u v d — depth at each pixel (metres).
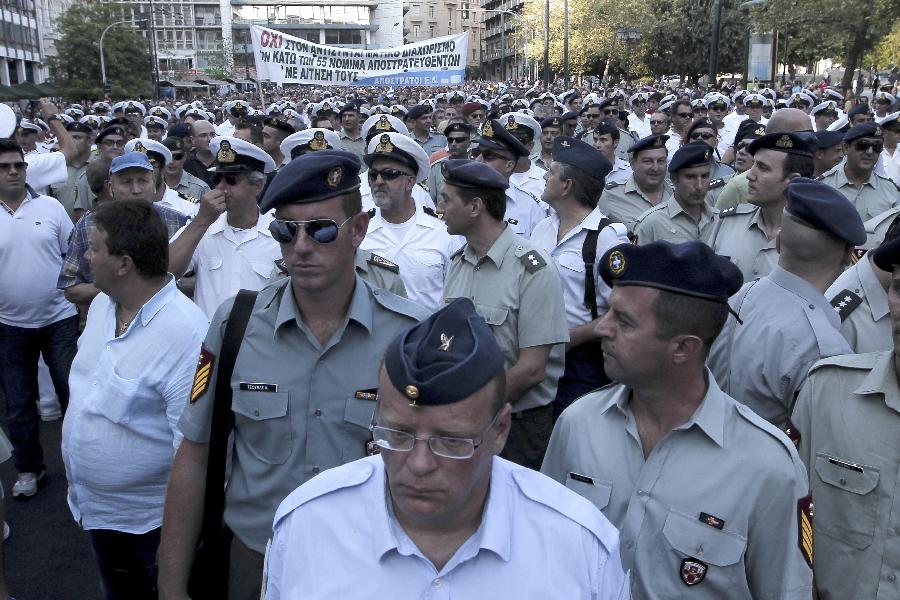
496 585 1.59
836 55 31.88
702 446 2.14
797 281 3.04
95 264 3.01
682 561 2.09
